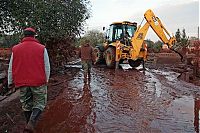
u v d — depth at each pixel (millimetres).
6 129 5641
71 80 12594
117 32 18609
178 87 10875
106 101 8312
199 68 16406
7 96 7816
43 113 6926
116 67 17203
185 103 8180
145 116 6750
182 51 18109
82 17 14828
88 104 7922
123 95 9164
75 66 18906
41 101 5242
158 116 6754
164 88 10547
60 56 14852
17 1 8266
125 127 5914
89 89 10258
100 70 16984
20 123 5992
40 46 5223
